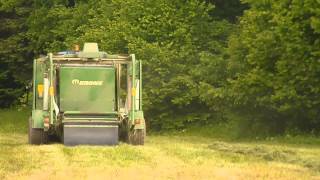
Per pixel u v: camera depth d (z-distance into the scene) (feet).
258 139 172.24
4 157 105.09
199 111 212.84
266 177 84.99
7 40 299.58
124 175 85.10
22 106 284.82
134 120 131.64
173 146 130.00
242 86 167.22
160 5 214.48
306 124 168.96
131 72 134.92
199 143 151.33
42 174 85.30
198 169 91.97
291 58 154.51
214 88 184.85
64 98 135.54
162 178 83.20
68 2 282.56
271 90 163.84
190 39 212.23
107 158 104.17
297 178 84.58
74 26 254.88
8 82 309.63
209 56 200.13
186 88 206.90
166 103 211.00
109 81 137.69
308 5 150.82
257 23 168.14
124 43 215.10
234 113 177.37
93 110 136.46
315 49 151.53
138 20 216.13
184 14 215.31
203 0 226.17
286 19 155.53
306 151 123.24
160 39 214.28
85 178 82.02
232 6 233.55
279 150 123.03
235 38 180.14
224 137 186.91
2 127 233.14
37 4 286.87
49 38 280.31
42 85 134.41
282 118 173.27
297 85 155.53
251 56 164.25
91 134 127.65
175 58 208.33
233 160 104.83
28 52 298.35
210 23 216.74
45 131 132.46
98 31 220.02
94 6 252.21
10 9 296.30
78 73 136.56
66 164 96.22
